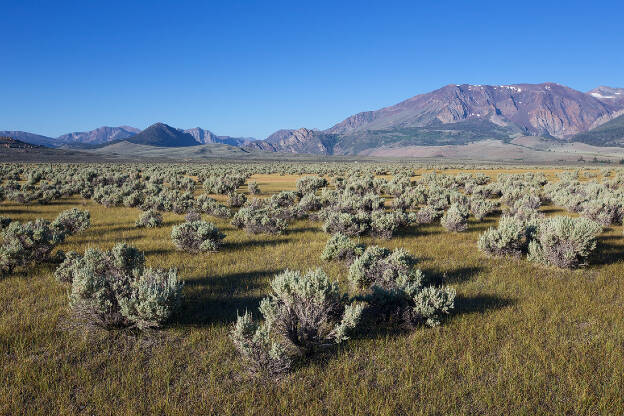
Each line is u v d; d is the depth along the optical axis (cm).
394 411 473
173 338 651
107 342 632
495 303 805
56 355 591
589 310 758
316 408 475
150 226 1744
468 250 1295
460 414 465
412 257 1057
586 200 2220
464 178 4631
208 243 1232
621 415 464
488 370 558
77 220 1573
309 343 609
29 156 17150
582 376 537
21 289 877
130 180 4534
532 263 1120
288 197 2694
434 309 695
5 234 1095
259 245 1388
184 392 508
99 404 474
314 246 1354
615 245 1342
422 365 568
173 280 732
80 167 8788
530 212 1811
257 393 508
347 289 897
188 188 3800
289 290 679
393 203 2350
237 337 578
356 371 559
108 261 987
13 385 508
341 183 4100
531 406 481
